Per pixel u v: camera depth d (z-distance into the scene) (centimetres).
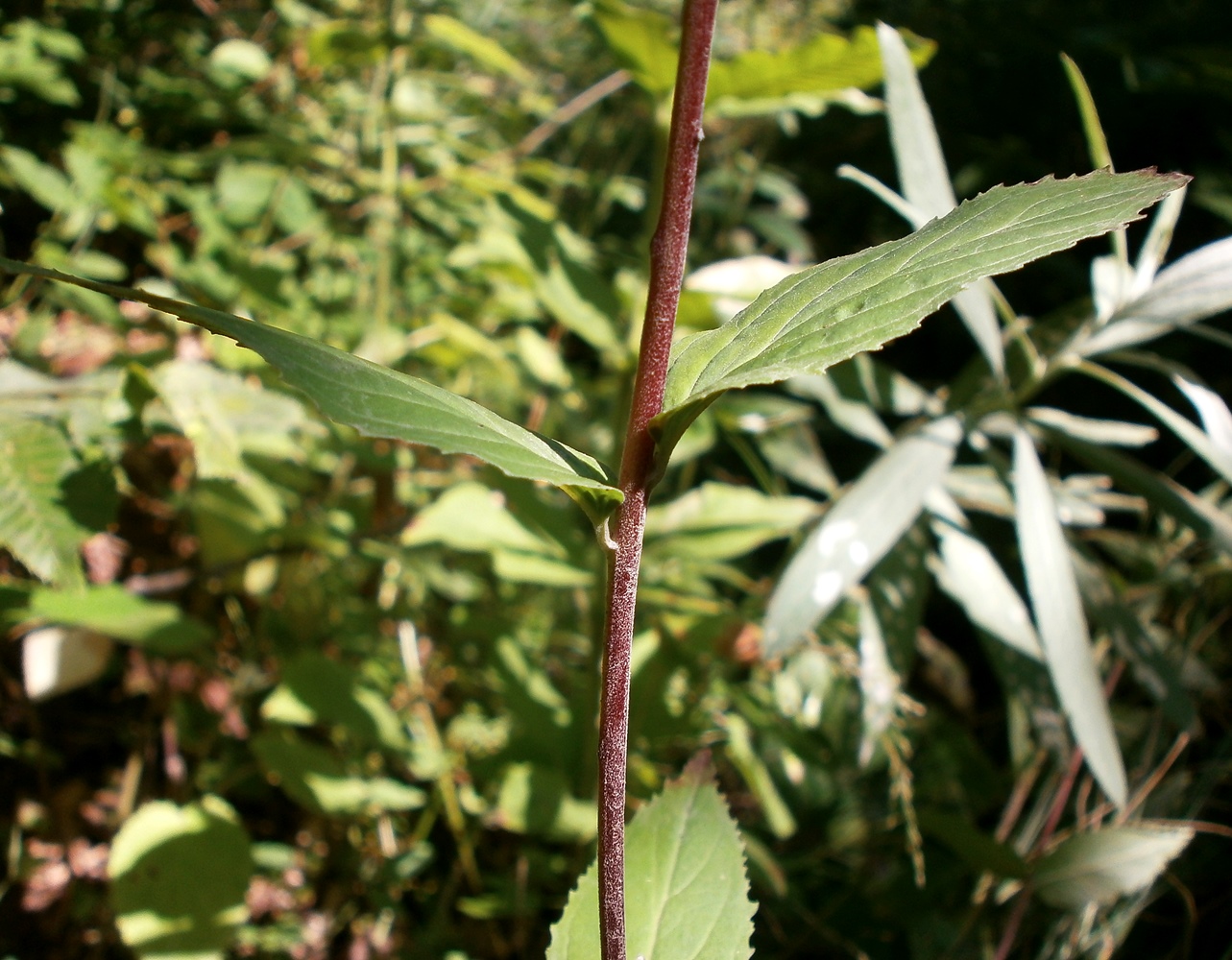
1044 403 66
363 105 65
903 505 37
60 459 31
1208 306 37
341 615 51
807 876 46
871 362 46
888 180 83
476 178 56
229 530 46
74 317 47
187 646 36
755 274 45
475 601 54
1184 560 47
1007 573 59
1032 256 15
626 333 45
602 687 18
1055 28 77
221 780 46
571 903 23
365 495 54
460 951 42
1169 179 16
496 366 53
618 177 77
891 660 40
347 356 16
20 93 56
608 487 16
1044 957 39
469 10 77
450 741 48
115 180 54
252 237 60
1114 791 33
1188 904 40
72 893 41
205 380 36
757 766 43
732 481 67
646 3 79
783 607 36
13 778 43
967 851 39
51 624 39
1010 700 44
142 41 64
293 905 43
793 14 77
